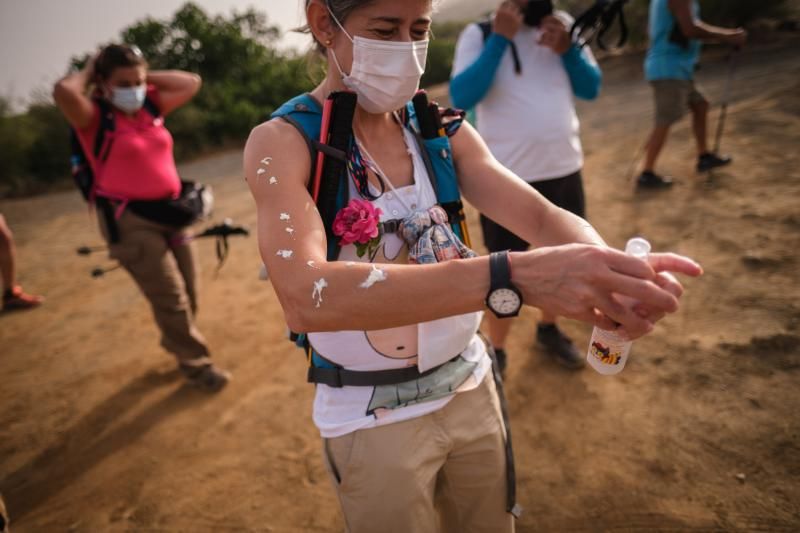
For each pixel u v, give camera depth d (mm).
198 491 2682
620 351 1181
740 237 3797
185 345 3418
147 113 3277
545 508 2271
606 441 2531
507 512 1514
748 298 3203
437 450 1349
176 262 3521
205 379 3445
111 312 4812
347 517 1371
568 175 2824
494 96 2770
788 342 2809
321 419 1357
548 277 948
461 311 992
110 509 2648
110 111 3098
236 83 16266
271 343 3910
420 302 969
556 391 2898
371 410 1293
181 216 3260
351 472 1314
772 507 2086
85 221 8102
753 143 5348
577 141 2898
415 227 1253
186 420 3211
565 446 2549
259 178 1150
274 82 15805
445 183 1373
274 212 1107
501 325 2965
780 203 4102
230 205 7562
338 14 1183
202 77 16531
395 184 1326
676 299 902
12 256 5086
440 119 1381
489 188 1400
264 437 2988
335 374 1327
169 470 2844
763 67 8305
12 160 11742
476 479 1462
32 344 4418
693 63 4691
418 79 1240
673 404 2645
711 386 2688
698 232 3984
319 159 1205
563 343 3066
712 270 3531
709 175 4883
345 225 1213
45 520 2635
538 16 2686
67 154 11977
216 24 17312
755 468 2246
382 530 1324
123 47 3086
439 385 1336
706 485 2227
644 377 2852
